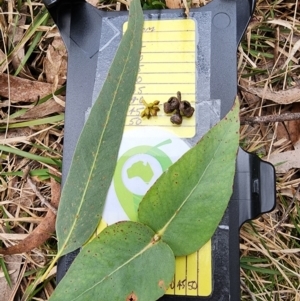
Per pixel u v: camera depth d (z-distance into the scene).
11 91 0.43
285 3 0.45
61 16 0.37
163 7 0.43
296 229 0.41
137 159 0.33
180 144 0.33
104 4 0.45
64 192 0.26
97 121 0.25
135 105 0.34
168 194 0.26
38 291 0.40
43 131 0.42
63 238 0.27
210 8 0.36
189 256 0.32
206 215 0.26
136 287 0.26
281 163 0.42
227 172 0.25
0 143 0.42
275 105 0.44
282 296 0.41
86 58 0.36
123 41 0.25
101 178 0.26
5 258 0.41
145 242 0.27
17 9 0.45
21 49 0.45
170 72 0.35
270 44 0.45
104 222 0.32
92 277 0.25
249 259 0.40
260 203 0.32
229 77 0.34
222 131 0.25
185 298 0.31
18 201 0.42
